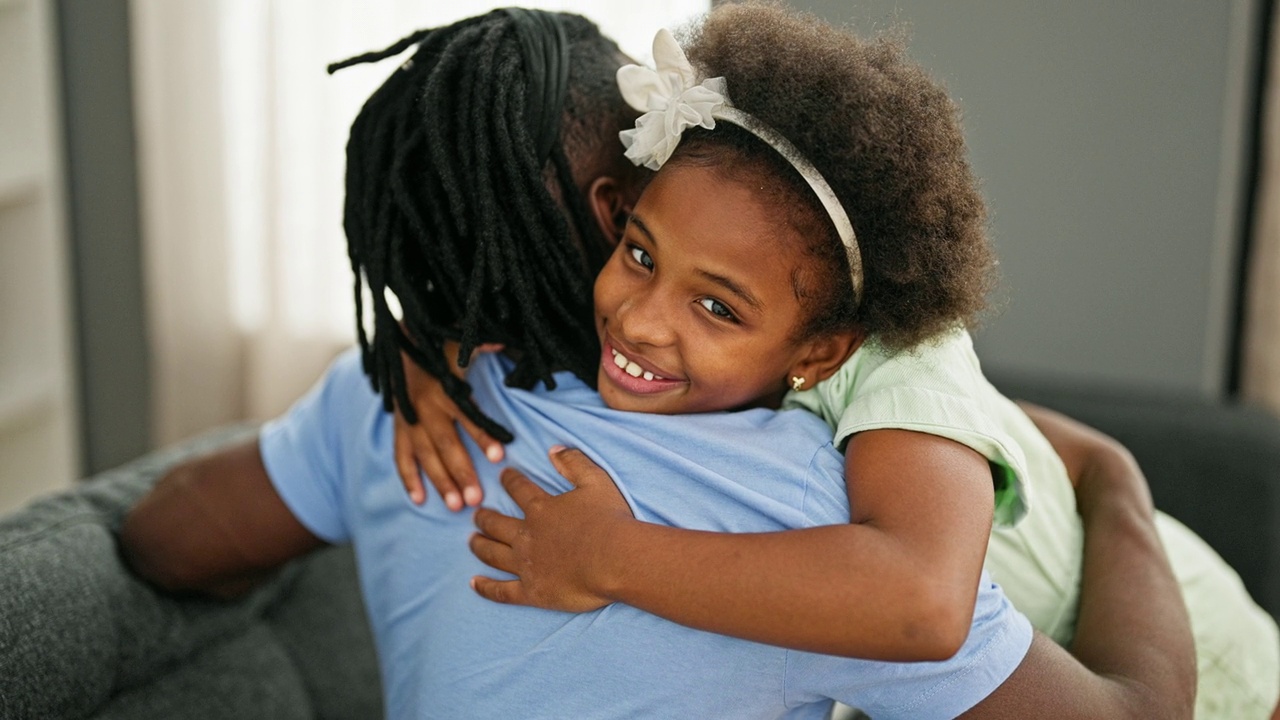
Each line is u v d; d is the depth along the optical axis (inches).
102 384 99.3
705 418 34.5
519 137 34.3
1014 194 83.4
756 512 32.5
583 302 36.7
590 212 37.3
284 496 43.3
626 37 81.4
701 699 32.9
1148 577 39.3
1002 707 32.2
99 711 43.0
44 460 90.0
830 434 34.9
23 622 39.7
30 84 84.2
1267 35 79.0
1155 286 82.8
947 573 29.0
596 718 33.6
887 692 32.2
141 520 45.2
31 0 83.2
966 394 33.7
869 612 28.6
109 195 95.0
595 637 33.1
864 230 32.6
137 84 90.9
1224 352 84.4
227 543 44.0
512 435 36.5
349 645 55.9
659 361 33.8
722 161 32.3
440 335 37.1
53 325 88.6
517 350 37.9
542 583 33.4
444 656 35.9
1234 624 45.2
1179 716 35.2
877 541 29.5
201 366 95.3
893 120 32.0
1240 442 66.5
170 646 46.4
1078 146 81.5
